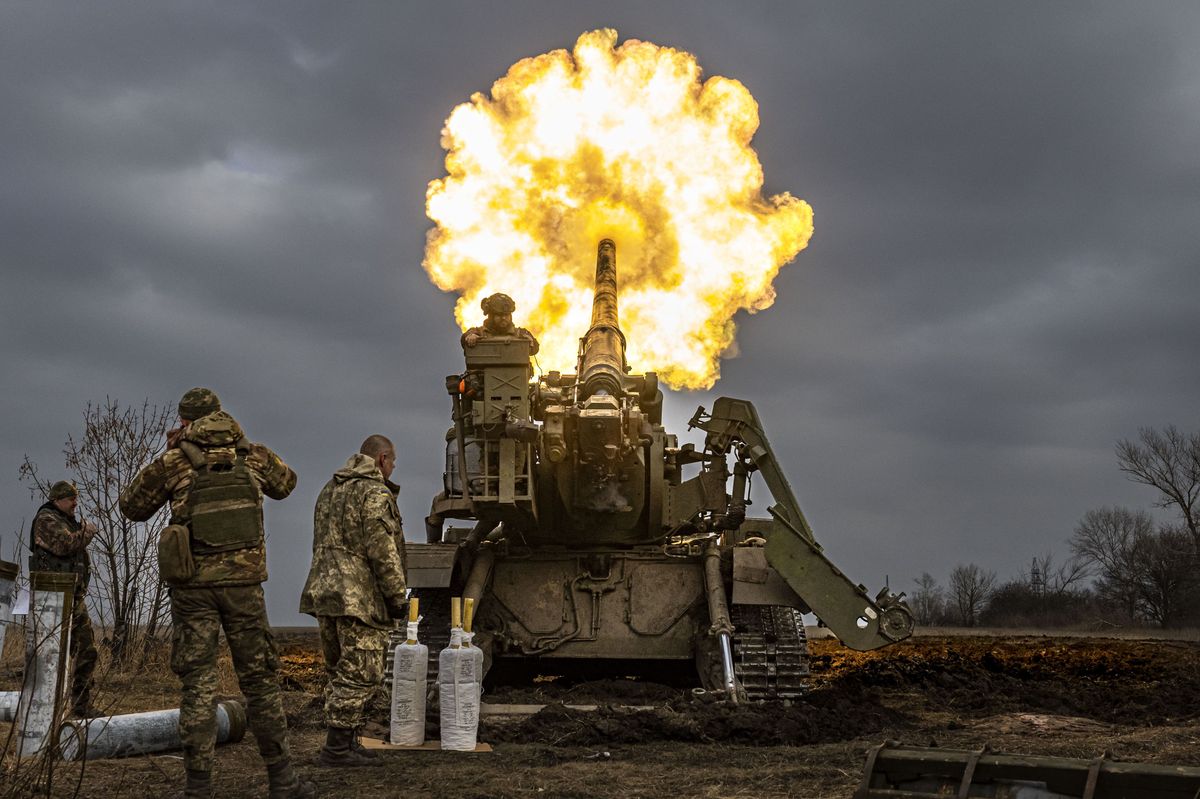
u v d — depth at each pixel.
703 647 13.87
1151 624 54.66
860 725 11.40
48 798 7.52
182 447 7.65
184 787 8.05
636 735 10.53
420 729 10.16
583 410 13.56
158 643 15.46
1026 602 59.78
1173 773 5.82
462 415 14.10
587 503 14.28
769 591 13.46
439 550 13.91
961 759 6.23
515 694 12.94
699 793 7.93
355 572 9.07
